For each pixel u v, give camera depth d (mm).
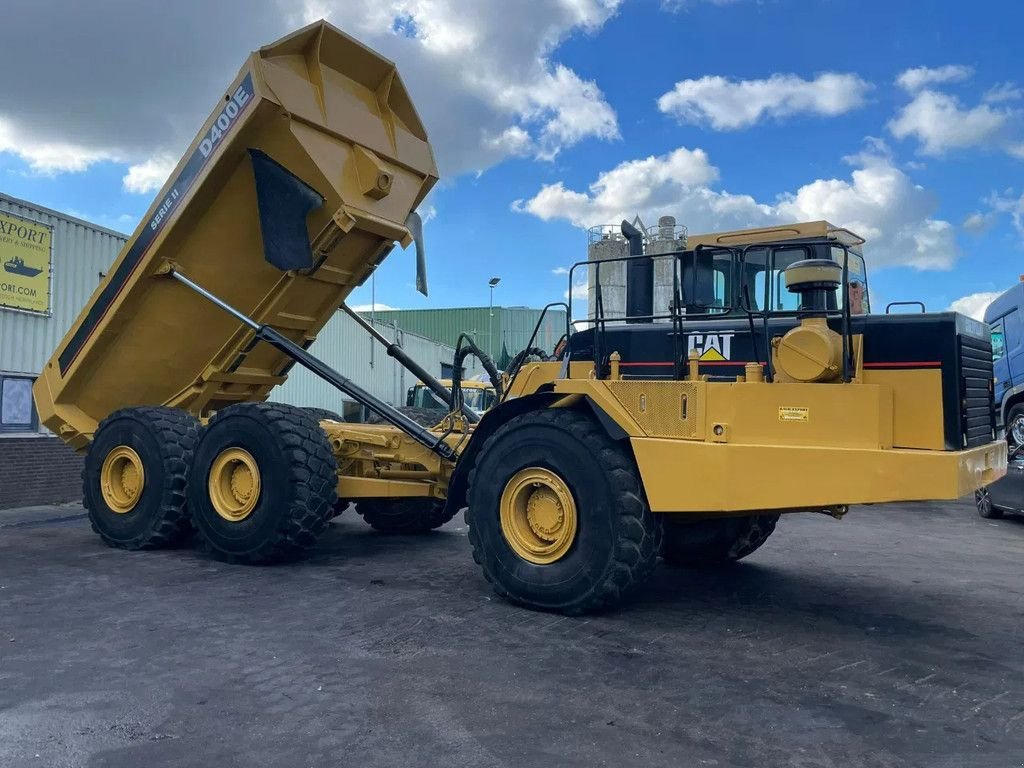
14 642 4617
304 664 4266
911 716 3717
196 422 7875
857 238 8117
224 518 6891
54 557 7266
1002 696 3984
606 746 3332
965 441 4672
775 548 8281
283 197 6684
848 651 4672
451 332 38875
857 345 4805
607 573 5055
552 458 5277
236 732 3406
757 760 3234
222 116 6562
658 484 5004
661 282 6293
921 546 8594
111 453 7797
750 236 8102
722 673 4258
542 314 6301
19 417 10945
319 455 6770
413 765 3127
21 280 10688
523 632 4898
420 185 7594
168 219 7051
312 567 6840
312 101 6602
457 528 9281
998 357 13391
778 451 4715
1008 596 6129
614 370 5457
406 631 4887
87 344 7906
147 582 6215
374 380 21312
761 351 5273
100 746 3260
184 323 7742
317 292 7672
